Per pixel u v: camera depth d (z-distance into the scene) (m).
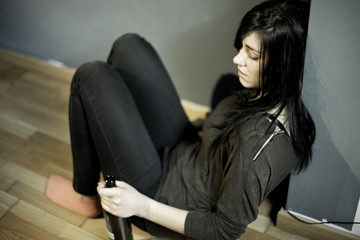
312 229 1.64
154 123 1.73
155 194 1.54
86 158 1.62
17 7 2.39
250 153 1.21
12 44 2.63
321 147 1.40
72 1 2.17
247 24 1.17
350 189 1.46
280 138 1.23
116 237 1.49
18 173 2.01
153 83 1.68
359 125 1.29
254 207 1.25
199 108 2.23
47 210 1.83
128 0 2.00
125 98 1.51
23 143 2.16
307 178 1.51
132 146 1.49
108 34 2.23
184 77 2.16
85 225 1.77
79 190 1.71
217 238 1.34
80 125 1.55
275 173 1.25
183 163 1.55
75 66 2.52
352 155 1.37
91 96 1.46
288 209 1.66
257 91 1.35
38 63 2.60
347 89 1.24
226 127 1.36
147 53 1.68
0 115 2.33
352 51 1.17
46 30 2.42
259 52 1.19
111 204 1.37
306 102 1.33
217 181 1.40
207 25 1.87
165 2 1.90
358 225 1.54
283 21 1.14
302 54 1.19
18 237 1.73
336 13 1.13
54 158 2.08
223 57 1.95
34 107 2.38
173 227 1.40
